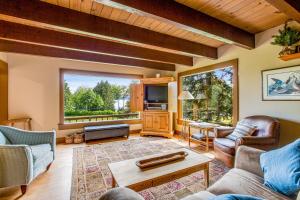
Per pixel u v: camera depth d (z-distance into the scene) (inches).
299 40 93.5
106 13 91.4
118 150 144.5
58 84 173.6
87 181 91.3
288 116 105.1
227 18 98.8
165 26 108.0
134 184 58.2
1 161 75.9
